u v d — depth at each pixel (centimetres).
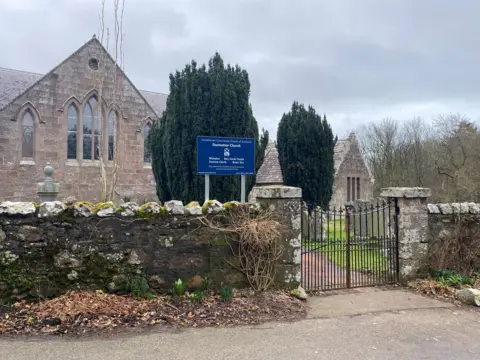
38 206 530
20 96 1986
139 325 483
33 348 416
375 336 486
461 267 759
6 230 514
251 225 596
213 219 603
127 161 2306
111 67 2247
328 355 427
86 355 405
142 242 567
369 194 2941
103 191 1411
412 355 433
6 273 510
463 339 482
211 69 1154
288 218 632
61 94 2105
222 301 568
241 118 1152
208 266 598
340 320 538
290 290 628
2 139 1934
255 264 612
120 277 554
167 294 573
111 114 2277
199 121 1107
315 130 1549
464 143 2419
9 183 1950
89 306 501
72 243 538
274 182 1762
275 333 483
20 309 500
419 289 689
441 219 773
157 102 2686
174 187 1137
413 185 3097
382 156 3519
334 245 795
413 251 728
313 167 1552
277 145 1633
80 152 2169
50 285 527
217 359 410
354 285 717
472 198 2144
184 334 468
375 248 800
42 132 2047
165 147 1170
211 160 761
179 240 583
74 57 2145
